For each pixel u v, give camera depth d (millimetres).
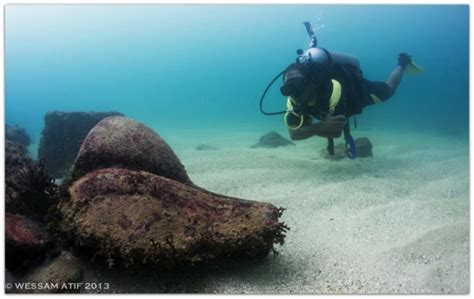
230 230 2533
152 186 2615
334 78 5191
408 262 2744
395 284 2516
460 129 11930
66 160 6047
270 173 5277
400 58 7094
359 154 6590
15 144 3355
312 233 3258
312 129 5129
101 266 2576
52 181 3201
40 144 6219
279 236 2623
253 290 2457
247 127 15773
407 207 3809
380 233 3229
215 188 4684
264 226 2576
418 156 6766
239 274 2598
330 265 2725
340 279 2568
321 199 4102
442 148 7754
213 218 2586
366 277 2586
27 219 2746
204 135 12250
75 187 2654
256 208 2707
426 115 18500
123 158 2928
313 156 6820
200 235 2426
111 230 2365
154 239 2338
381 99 6457
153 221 2426
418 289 2471
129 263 2322
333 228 3352
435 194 4355
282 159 6285
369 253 2877
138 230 2369
